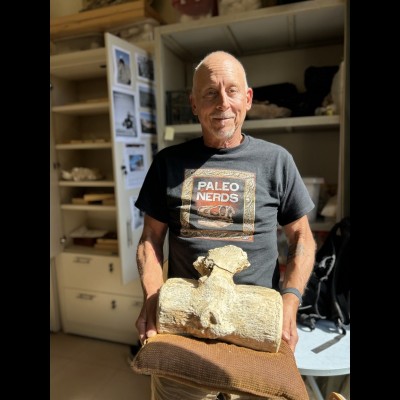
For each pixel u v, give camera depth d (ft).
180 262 3.34
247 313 2.38
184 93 5.78
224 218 3.20
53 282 7.44
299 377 2.32
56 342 7.27
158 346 2.37
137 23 6.23
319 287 4.29
